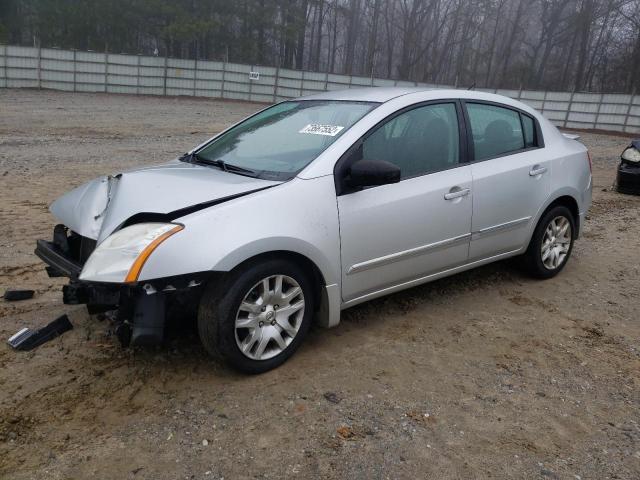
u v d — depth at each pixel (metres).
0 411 2.99
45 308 4.27
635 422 3.16
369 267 3.82
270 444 2.84
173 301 3.30
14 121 18.36
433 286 5.01
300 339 3.61
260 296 3.36
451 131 4.36
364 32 67.69
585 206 5.48
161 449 2.77
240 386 3.33
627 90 57.78
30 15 41.19
